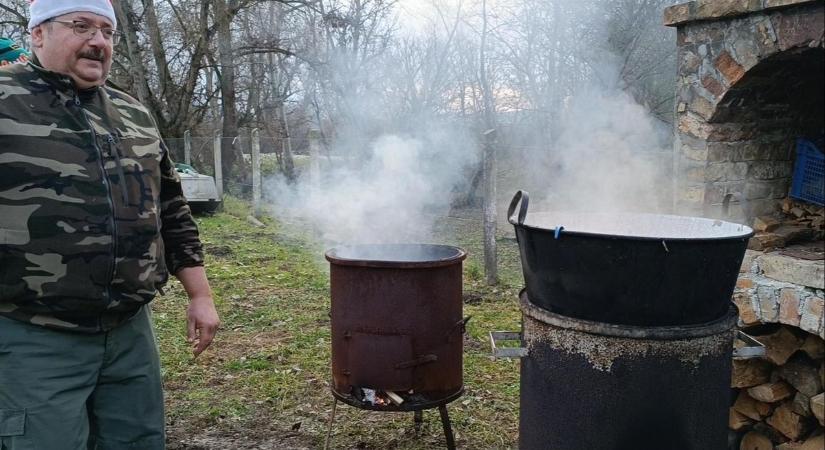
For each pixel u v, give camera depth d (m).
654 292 1.87
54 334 1.85
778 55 2.60
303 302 5.59
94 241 1.86
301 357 4.23
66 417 1.87
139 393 2.09
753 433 2.73
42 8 1.87
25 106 1.82
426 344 2.70
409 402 2.72
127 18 13.75
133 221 1.96
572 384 2.01
